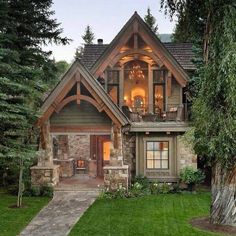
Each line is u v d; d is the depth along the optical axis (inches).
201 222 583.2
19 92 635.5
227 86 522.0
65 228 555.8
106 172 794.8
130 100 1075.3
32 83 668.7
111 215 623.8
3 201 721.0
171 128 867.4
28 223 582.6
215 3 549.0
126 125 816.3
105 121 821.2
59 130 831.1
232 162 544.7
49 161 820.6
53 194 783.7
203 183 949.8
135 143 898.1
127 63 1032.2
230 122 523.5
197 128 574.6
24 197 759.7
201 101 564.1
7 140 614.9
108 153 991.6
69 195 775.1
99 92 778.2
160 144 898.7
